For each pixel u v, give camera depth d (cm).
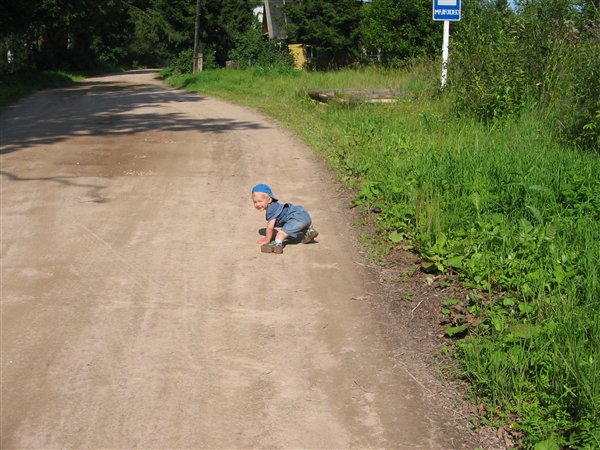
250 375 418
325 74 2544
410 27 2622
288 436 360
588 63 965
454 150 870
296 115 1538
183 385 406
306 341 459
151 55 8056
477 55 1235
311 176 912
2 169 945
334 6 3691
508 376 391
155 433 361
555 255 526
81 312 501
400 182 763
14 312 501
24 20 3372
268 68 3191
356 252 621
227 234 675
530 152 830
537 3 1218
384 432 362
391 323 484
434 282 544
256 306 512
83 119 1580
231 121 1511
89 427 366
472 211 646
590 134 872
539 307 457
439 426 367
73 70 4984
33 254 616
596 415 347
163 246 639
